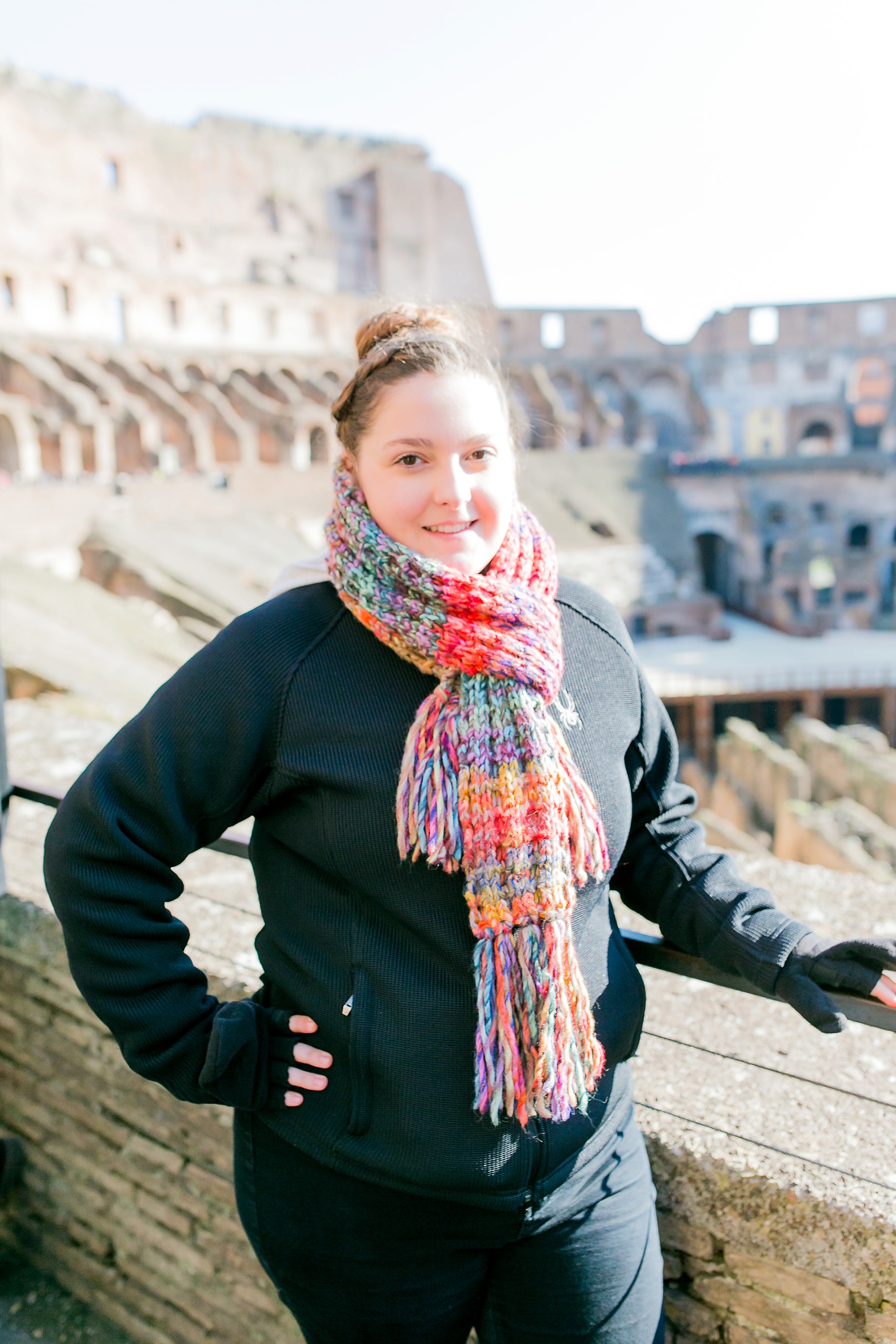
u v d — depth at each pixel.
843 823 13.59
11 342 36.41
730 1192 1.55
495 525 1.29
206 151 49.66
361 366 1.28
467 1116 1.25
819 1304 1.51
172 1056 1.30
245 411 43.16
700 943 1.43
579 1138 1.32
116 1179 2.29
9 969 2.45
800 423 52.69
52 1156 2.44
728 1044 1.89
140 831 1.27
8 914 2.44
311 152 53.31
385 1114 1.27
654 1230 1.42
